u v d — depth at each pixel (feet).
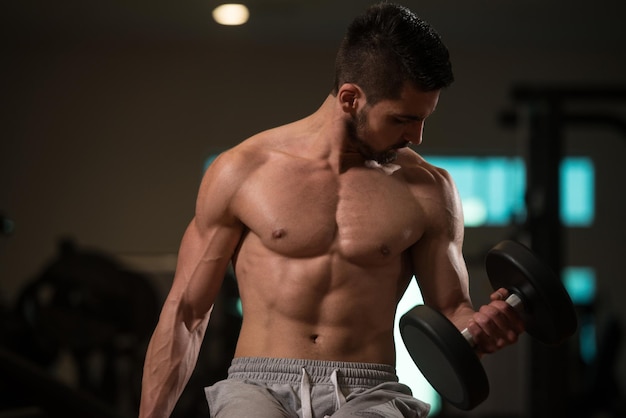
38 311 22.34
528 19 31.68
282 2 30.09
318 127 8.27
